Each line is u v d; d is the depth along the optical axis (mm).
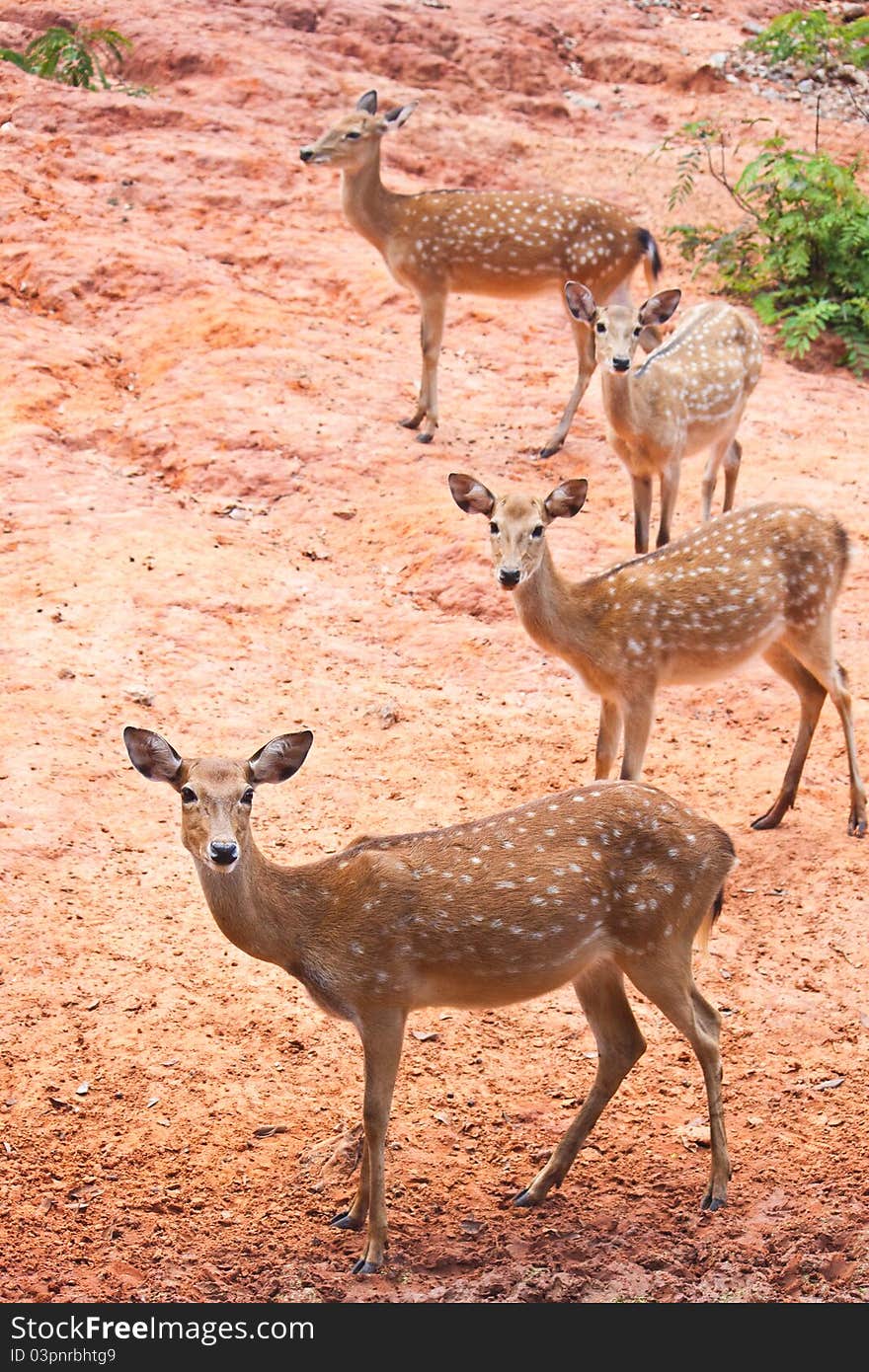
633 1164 6637
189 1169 6531
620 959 6344
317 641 10906
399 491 12852
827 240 17125
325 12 21953
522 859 6219
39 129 18406
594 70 22922
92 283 15633
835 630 11195
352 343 15484
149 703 9875
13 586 11000
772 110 22156
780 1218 6301
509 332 16203
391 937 6055
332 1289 5930
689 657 8812
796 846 8898
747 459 13852
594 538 12211
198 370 14406
